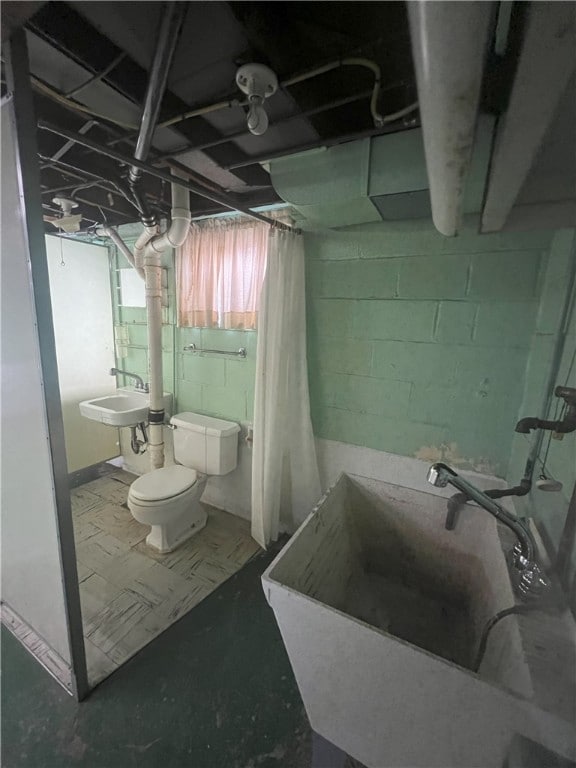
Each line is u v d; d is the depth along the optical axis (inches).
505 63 26.3
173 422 101.8
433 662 30.6
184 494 85.9
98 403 113.5
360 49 34.2
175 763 47.3
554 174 45.7
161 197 80.3
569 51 19.1
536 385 58.7
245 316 92.2
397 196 52.6
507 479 67.8
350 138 45.8
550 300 56.2
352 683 36.5
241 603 73.9
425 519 58.6
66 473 46.3
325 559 52.8
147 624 68.2
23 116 35.4
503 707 28.4
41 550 52.2
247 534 96.7
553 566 40.3
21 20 29.6
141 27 30.9
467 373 69.4
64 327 113.6
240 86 35.1
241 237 89.6
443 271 68.4
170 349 110.0
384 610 58.1
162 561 85.7
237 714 53.2
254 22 31.0
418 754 35.5
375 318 76.6
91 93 40.1
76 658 52.6
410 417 76.3
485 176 44.0
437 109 22.6
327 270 80.3
